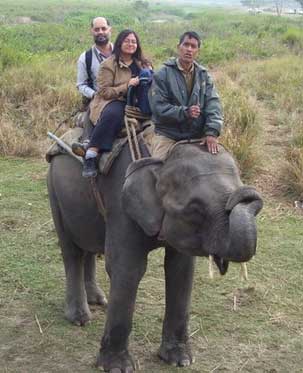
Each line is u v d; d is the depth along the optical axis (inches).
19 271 236.2
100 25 209.0
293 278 235.6
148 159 150.4
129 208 151.7
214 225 133.6
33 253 252.8
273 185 331.0
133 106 167.9
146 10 2871.6
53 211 198.7
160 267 242.8
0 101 449.1
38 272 236.1
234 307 212.4
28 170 358.6
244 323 202.8
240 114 404.2
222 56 922.7
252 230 124.8
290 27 1376.7
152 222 146.9
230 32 1455.5
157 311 208.7
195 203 137.1
